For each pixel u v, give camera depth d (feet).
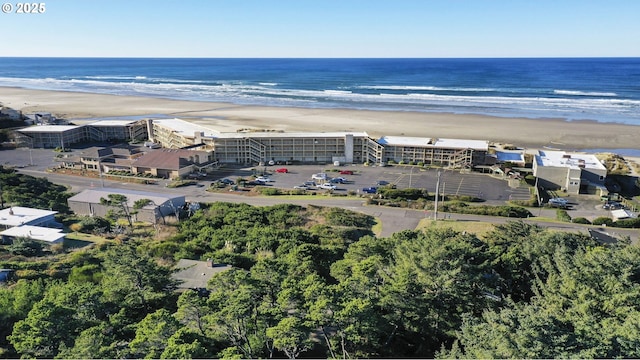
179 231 288.71
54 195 356.79
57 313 135.33
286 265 175.11
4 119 637.30
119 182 411.13
